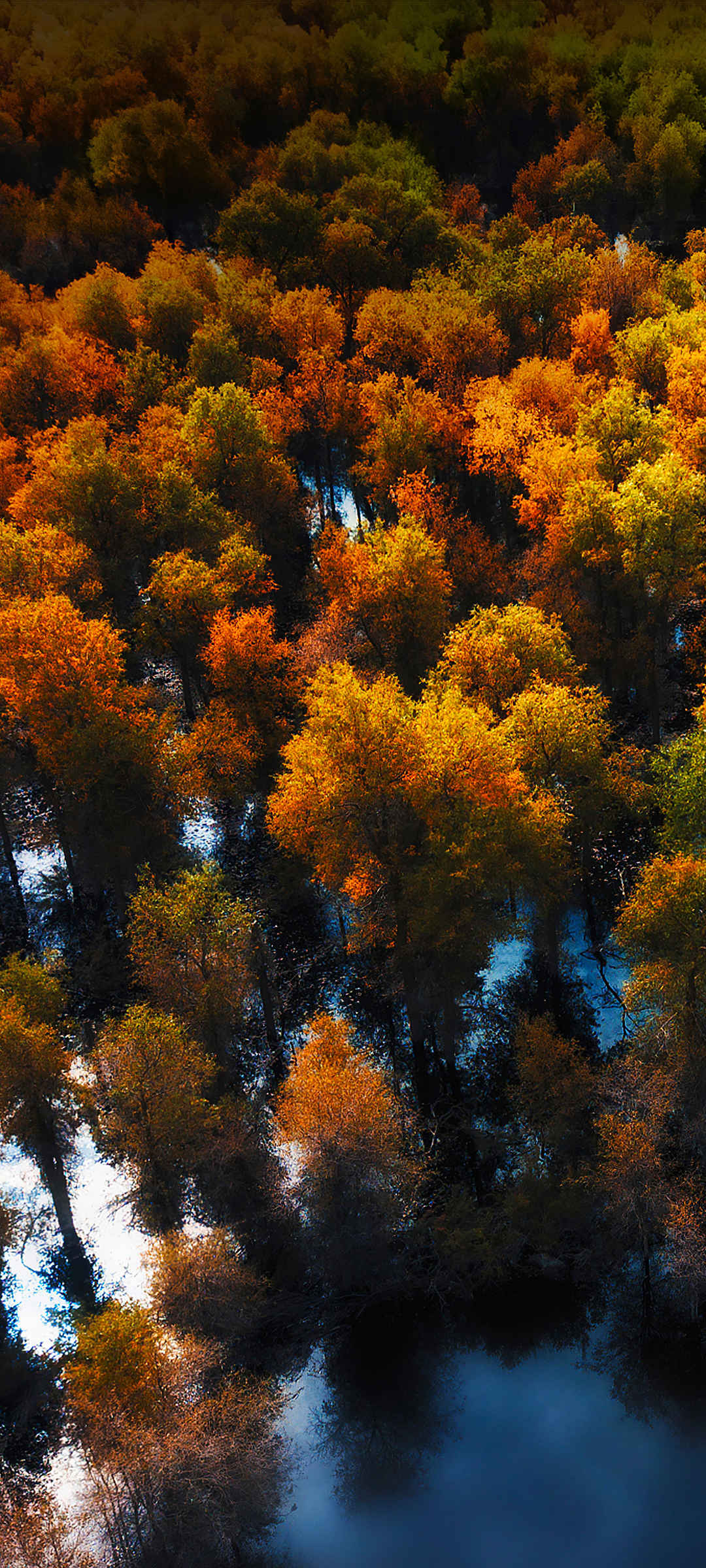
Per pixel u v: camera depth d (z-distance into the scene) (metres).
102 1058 61.34
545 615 93.31
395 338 132.00
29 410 141.38
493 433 104.25
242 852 87.94
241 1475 47.38
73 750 75.38
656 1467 50.03
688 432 100.38
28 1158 67.12
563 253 141.62
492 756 63.78
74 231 198.88
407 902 65.88
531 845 64.81
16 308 168.38
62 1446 52.09
